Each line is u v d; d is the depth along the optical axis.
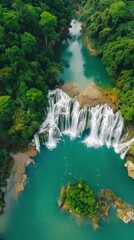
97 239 67.25
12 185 75.50
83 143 85.75
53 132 85.56
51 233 68.25
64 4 120.00
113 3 105.38
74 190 72.62
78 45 112.50
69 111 87.38
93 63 103.94
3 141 81.12
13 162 79.19
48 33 99.75
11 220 70.38
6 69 81.75
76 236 67.75
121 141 84.75
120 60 91.69
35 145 83.19
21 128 79.56
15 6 92.38
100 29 105.31
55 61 104.25
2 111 78.69
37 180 77.44
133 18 102.88
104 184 76.62
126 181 77.56
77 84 94.56
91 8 116.56
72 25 123.44
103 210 70.75
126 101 84.44
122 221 69.69
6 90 82.94
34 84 85.88
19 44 87.44
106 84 95.12
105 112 86.19
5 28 87.12
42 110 86.06
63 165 80.75
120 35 99.88
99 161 81.69
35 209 72.00
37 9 100.75
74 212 70.25
